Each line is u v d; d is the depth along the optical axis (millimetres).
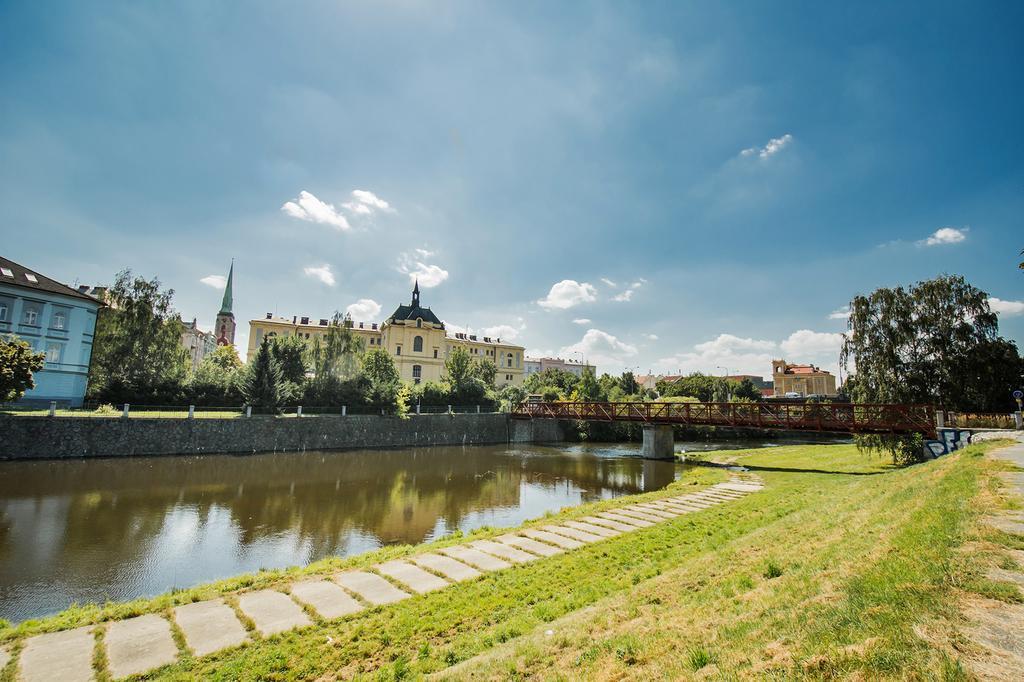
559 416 41906
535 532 12258
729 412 30391
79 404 35062
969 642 3041
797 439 48469
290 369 43188
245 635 6566
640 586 7367
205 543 13094
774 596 5023
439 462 31234
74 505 16641
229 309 95562
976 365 21906
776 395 90750
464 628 6652
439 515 16641
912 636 3201
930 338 22531
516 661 4836
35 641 6371
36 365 25312
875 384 23547
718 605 5328
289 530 14484
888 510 7855
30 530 13727
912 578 4168
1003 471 8625
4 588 9859
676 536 11312
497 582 8445
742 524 12141
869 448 23641
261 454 31141
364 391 41719
